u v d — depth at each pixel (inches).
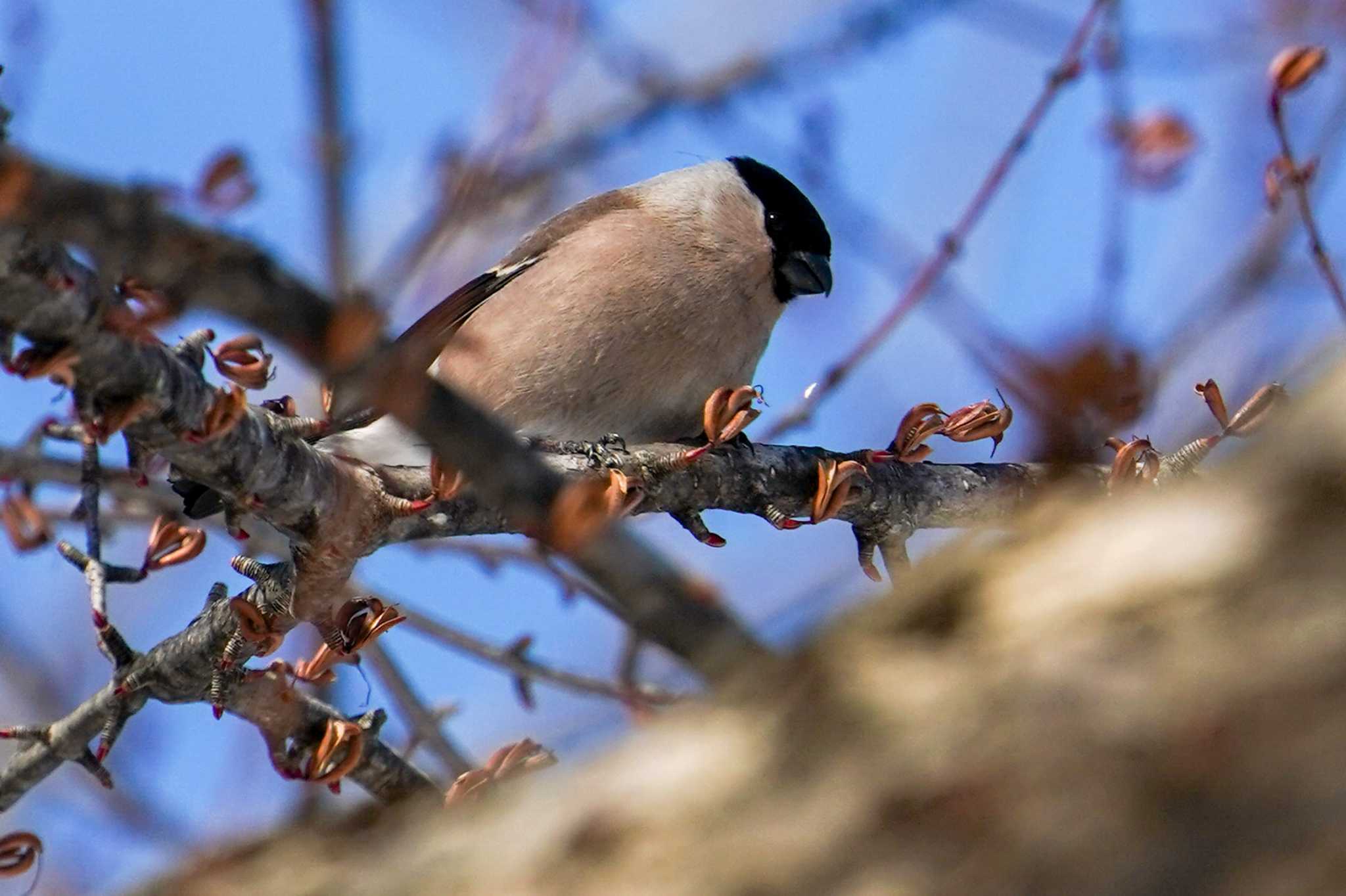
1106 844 82.7
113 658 262.8
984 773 88.6
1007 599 98.1
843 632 103.8
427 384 143.1
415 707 327.9
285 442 236.7
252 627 250.7
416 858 106.0
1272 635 85.7
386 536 255.3
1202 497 97.0
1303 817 78.6
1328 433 92.9
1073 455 246.7
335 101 133.6
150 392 204.4
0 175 121.3
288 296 131.2
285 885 111.6
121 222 126.4
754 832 93.0
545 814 102.7
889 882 86.8
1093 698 88.6
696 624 146.8
